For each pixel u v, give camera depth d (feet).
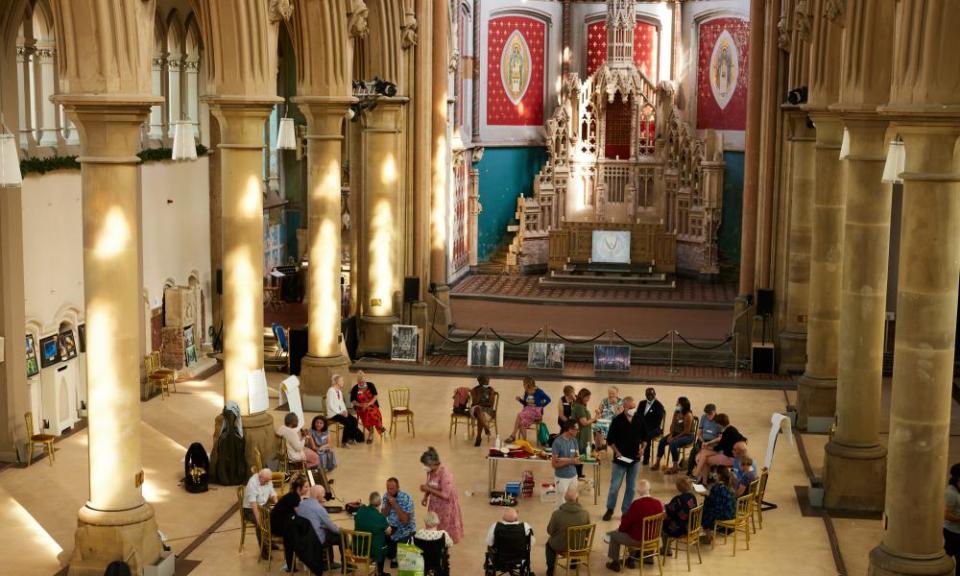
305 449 72.38
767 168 109.40
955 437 88.33
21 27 81.51
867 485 72.02
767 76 109.19
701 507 62.90
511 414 93.35
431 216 116.57
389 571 62.03
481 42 150.51
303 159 138.72
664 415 79.97
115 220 58.44
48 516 69.26
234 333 77.51
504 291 141.59
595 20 159.22
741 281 113.50
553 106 159.94
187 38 106.83
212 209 111.04
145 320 96.17
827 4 73.87
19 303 78.18
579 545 59.77
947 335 54.54
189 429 87.04
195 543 65.36
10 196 76.74
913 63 52.39
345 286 124.57
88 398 59.57
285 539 60.59
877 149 70.03
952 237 53.93
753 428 90.43
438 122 115.34
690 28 154.51
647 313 131.44
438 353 114.62
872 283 70.85
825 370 89.45
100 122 57.62
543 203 155.53
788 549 65.87
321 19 87.81
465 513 70.38
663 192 153.38
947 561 55.83
